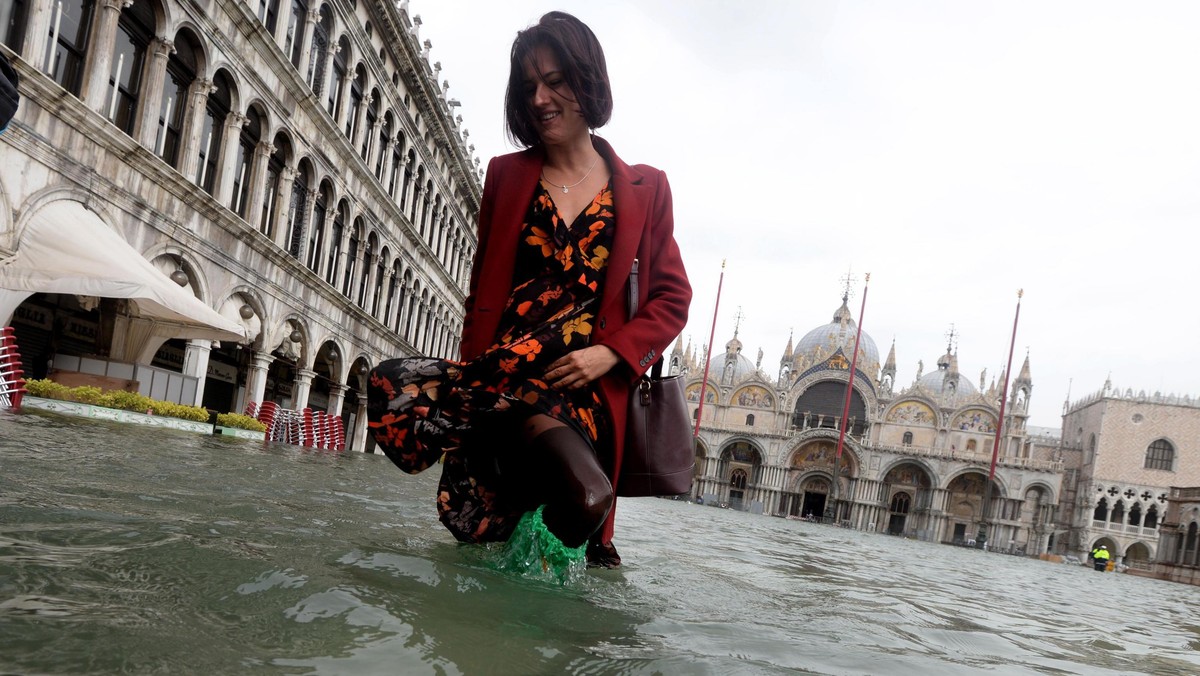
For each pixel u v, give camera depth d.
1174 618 6.68
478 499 3.08
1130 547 77.00
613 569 3.09
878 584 5.02
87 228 10.92
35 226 10.31
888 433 78.69
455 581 2.03
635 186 3.16
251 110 16.05
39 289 10.10
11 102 3.19
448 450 3.06
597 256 3.02
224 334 14.04
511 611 1.80
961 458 71.50
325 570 1.87
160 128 13.21
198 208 14.02
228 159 15.05
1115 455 77.00
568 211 3.09
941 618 3.45
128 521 2.12
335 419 20.64
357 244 23.53
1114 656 3.04
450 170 35.06
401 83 25.53
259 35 15.07
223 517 2.55
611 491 2.52
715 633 2.02
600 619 1.92
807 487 79.44
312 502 3.71
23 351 14.32
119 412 11.02
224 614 1.39
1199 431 76.12
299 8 17.56
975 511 73.50
